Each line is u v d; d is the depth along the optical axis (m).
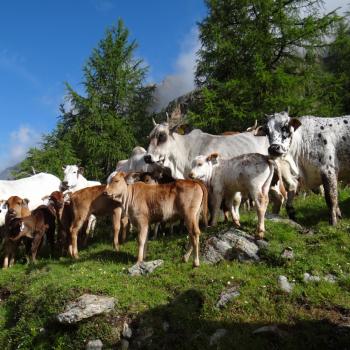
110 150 11.98
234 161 4.55
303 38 9.59
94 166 12.25
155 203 4.26
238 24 10.07
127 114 12.95
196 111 9.80
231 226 4.54
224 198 4.70
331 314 3.22
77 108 12.56
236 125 9.24
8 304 4.29
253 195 4.34
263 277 3.69
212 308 3.38
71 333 3.49
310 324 3.12
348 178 4.93
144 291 3.69
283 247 4.09
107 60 12.72
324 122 4.91
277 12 9.65
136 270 4.07
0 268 5.39
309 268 3.75
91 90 12.40
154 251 4.54
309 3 9.92
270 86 9.17
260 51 9.60
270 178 4.37
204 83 10.17
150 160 5.45
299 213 5.39
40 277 4.39
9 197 6.07
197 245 4.01
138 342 3.29
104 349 3.31
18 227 5.16
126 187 4.39
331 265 3.79
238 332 3.14
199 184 4.18
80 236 5.72
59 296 3.77
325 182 4.74
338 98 9.62
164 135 5.49
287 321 3.20
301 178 4.97
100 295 3.68
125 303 3.54
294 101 8.80
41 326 3.69
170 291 3.70
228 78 9.74
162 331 3.30
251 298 3.43
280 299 3.40
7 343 3.77
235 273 3.78
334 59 12.12
